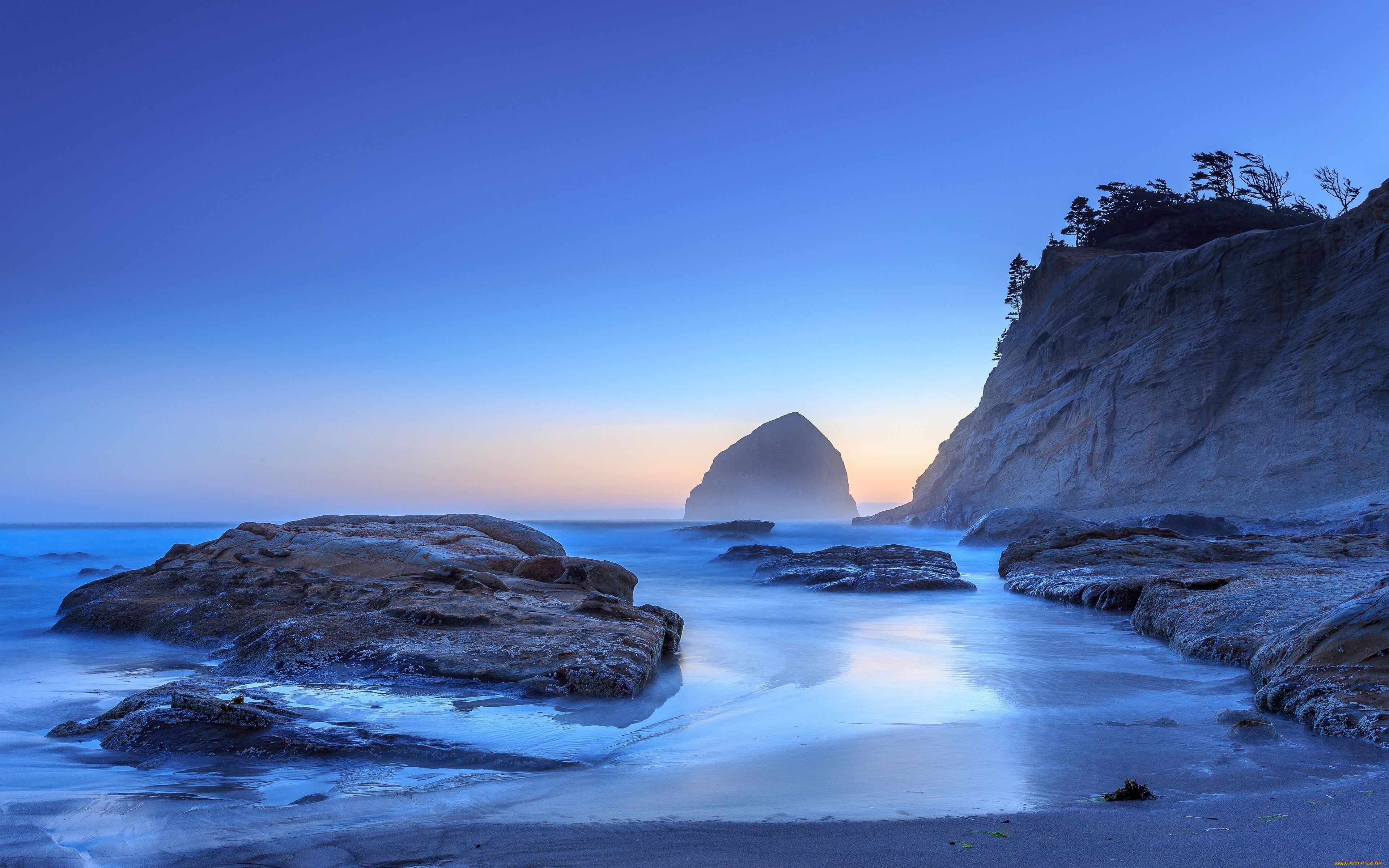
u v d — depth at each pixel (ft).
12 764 19.19
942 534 204.23
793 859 11.82
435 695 26.03
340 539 48.65
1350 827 12.52
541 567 45.11
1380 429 135.74
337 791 17.13
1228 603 38.04
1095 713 24.90
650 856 12.16
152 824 14.37
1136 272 203.62
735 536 217.36
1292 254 161.99
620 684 26.58
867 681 31.37
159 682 29.68
